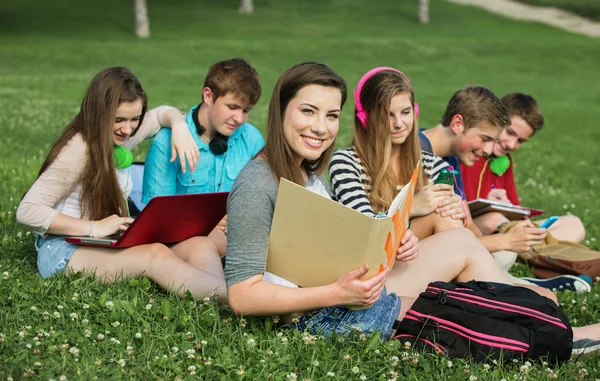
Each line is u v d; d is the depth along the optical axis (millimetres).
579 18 50250
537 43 38688
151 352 4152
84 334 4285
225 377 3936
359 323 4535
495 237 6371
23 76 23328
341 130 15688
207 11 47094
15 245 6043
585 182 12469
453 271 5129
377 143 5434
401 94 5410
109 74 5301
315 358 4199
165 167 6234
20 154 10719
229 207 4316
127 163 5621
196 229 5492
